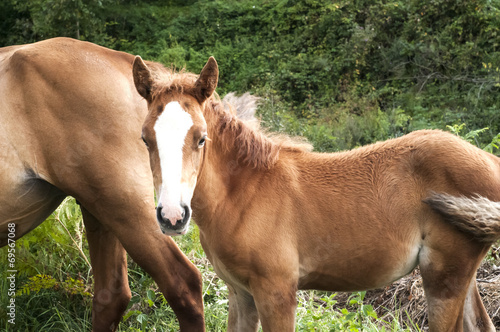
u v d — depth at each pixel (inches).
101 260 153.4
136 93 138.9
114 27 528.4
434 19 442.6
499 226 111.0
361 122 359.9
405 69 420.2
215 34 511.5
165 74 118.4
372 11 456.8
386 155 122.0
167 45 502.3
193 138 102.9
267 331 118.3
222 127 120.0
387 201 118.9
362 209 119.0
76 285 170.2
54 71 133.5
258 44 494.0
